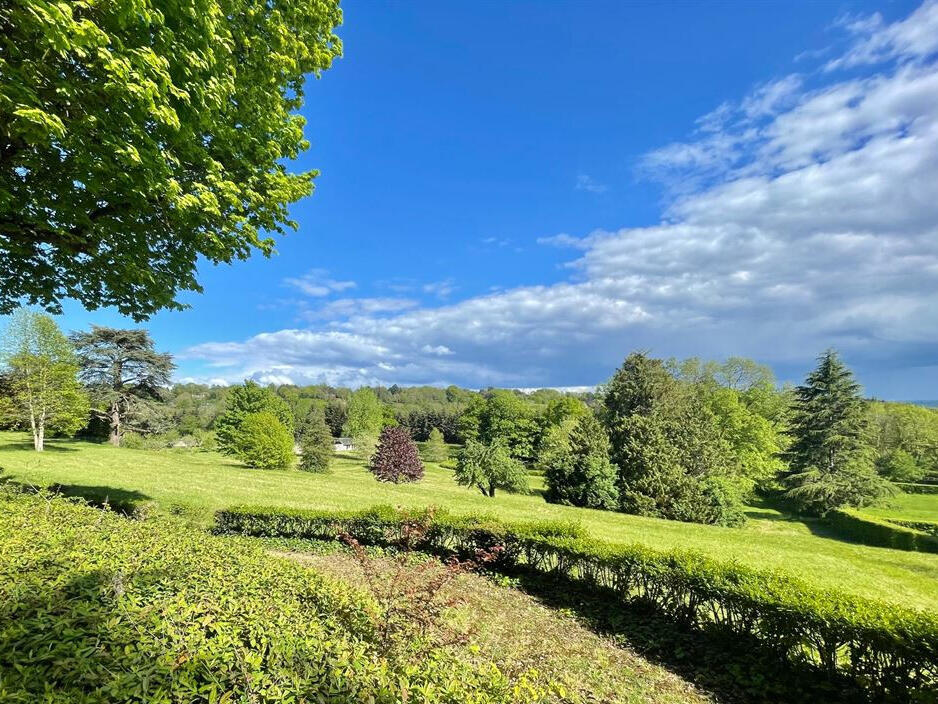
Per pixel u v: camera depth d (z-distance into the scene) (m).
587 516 19.66
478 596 8.95
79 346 36.28
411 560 10.93
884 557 15.46
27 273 8.18
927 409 61.00
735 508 28.05
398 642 3.38
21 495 6.85
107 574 3.25
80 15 4.95
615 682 5.85
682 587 7.36
